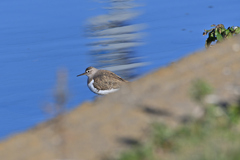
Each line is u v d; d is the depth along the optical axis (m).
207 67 12.35
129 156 9.06
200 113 10.30
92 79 21.14
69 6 40.34
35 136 10.62
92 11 38.78
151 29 33.91
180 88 11.38
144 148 9.12
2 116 22.83
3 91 25.38
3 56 30.09
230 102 10.45
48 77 26.69
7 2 41.53
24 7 40.16
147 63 27.83
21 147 10.34
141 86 11.95
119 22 35.78
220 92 10.98
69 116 11.14
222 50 13.28
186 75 12.09
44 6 40.34
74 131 10.49
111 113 10.90
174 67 12.73
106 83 20.72
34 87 25.48
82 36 32.94
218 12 36.38
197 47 30.30
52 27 35.22
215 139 9.11
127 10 38.50
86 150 9.77
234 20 34.41
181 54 29.12
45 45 31.59
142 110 10.75
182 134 9.44
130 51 29.78
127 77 25.91
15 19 37.19
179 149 9.05
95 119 10.79
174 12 37.31
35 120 22.22
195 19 35.34
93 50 30.22
